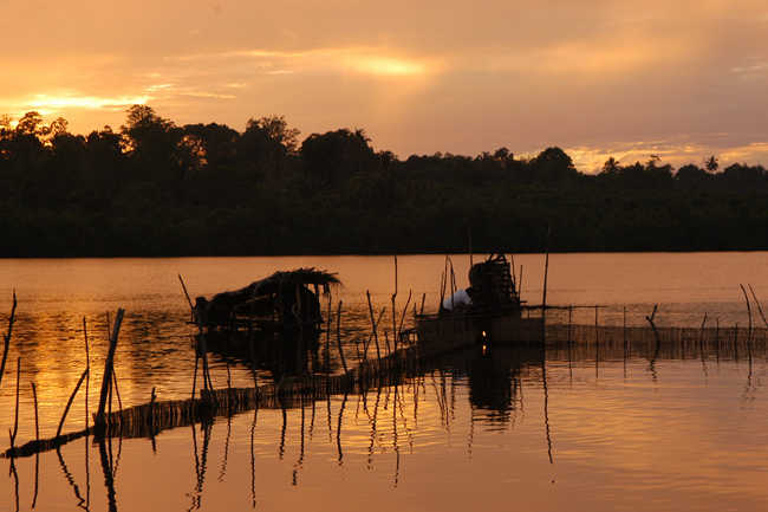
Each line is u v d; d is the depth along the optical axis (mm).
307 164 168500
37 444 18656
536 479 16203
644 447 18250
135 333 40719
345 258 129125
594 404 22828
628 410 21984
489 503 14969
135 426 20531
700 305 58219
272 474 16766
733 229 138000
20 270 101312
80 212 135625
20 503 15242
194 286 76125
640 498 15055
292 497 15445
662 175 186875
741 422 20469
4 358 18031
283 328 42125
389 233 131750
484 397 24156
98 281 82750
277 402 23594
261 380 27219
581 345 35281
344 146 174875
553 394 24406
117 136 171875
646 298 65000
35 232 125812
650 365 29859
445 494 15469
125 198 141750
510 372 28703
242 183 149500
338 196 143250
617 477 16234
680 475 16281
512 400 23594
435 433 19812
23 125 168875
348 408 22781
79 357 32031
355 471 16922
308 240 131625
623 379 26844
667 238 137500
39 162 149000
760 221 138000
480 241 133125
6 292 69750
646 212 142000
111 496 15586
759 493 15219
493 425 20516
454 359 32219
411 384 26562
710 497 15039
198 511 14828
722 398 23469
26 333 40469
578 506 14719
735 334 33812
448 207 134125
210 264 112250
